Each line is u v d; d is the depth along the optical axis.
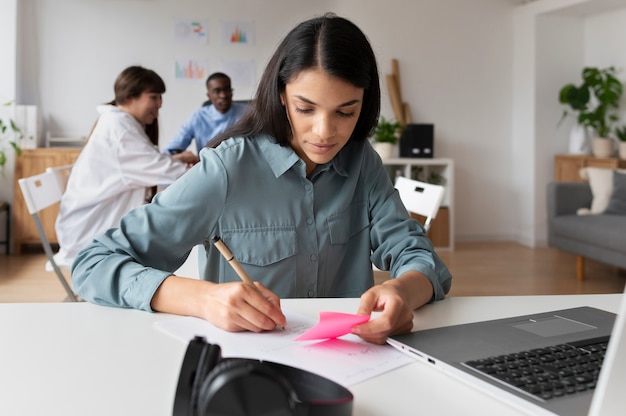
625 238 4.25
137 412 0.71
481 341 0.93
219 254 1.41
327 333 0.93
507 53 6.40
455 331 0.99
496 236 6.52
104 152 3.16
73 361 0.87
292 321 1.07
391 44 6.19
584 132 6.06
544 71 6.16
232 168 1.32
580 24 6.19
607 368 0.58
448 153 6.38
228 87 4.80
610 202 4.89
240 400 0.56
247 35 5.97
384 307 0.99
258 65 6.00
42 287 4.28
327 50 1.12
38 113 5.57
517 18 6.33
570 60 6.20
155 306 1.10
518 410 0.73
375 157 1.50
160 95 3.45
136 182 3.20
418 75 6.26
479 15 6.32
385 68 6.20
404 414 0.72
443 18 6.26
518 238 6.47
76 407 0.73
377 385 0.80
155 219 1.25
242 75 5.98
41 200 2.89
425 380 0.82
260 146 1.36
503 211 6.51
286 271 1.39
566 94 5.90
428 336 0.96
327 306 1.17
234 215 1.36
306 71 1.13
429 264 1.27
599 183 5.04
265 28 5.99
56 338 0.96
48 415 0.70
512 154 6.49
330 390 0.68
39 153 5.42
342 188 1.42
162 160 3.23
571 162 5.93
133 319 1.06
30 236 5.43
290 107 1.20
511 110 6.45
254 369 0.57
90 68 5.77
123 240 1.23
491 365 0.82
